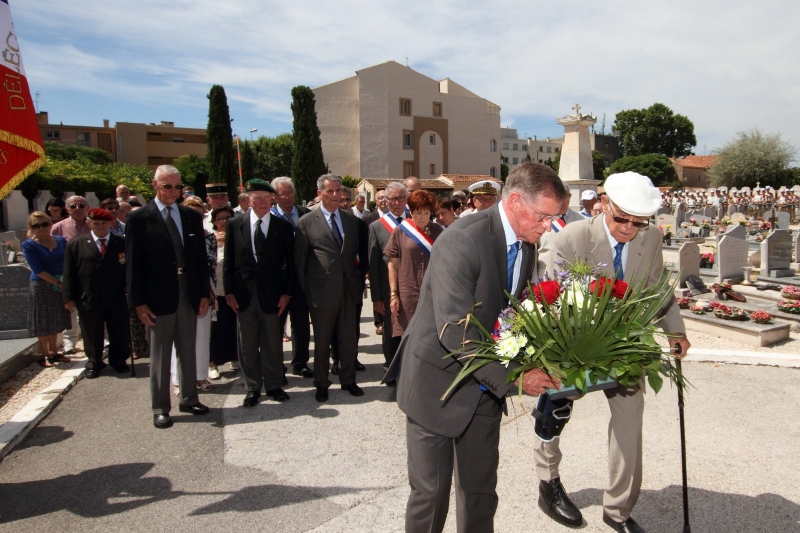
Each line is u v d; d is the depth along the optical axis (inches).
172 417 182.9
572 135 642.2
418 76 2124.8
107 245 225.8
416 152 2139.5
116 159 2568.9
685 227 786.2
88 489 135.9
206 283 183.8
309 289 192.9
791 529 114.0
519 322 86.0
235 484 137.6
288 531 117.1
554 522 118.2
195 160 2059.5
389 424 174.9
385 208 303.1
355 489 134.5
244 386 216.4
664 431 162.4
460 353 85.9
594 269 100.7
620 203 101.2
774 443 153.3
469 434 91.8
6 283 245.0
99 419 181.5
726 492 128.7
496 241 89.4
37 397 196.2
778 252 379.2
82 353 261.6
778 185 2116.1
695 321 281.4
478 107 2281.0
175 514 124.2
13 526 120.0
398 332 202.5
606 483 134.4
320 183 197.3
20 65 136.1
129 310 233.9
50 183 670.5
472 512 93.0
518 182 87.0
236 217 194.9
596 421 172.4
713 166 2278.5
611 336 89.0
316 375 196.2
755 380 203.0
